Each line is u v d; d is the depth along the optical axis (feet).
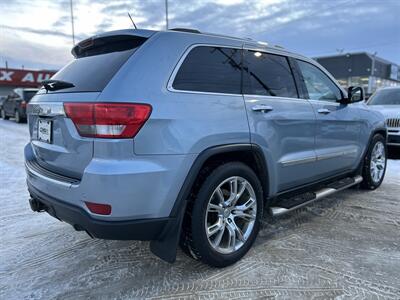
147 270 9.00
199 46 8.64
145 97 7.26
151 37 8.04
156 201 7.40
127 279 8.59
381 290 8.04
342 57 169.48
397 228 11.66
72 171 7.72
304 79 11.66
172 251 7.92
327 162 12.53
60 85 8.38
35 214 12.96
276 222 12.19
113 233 7.18
